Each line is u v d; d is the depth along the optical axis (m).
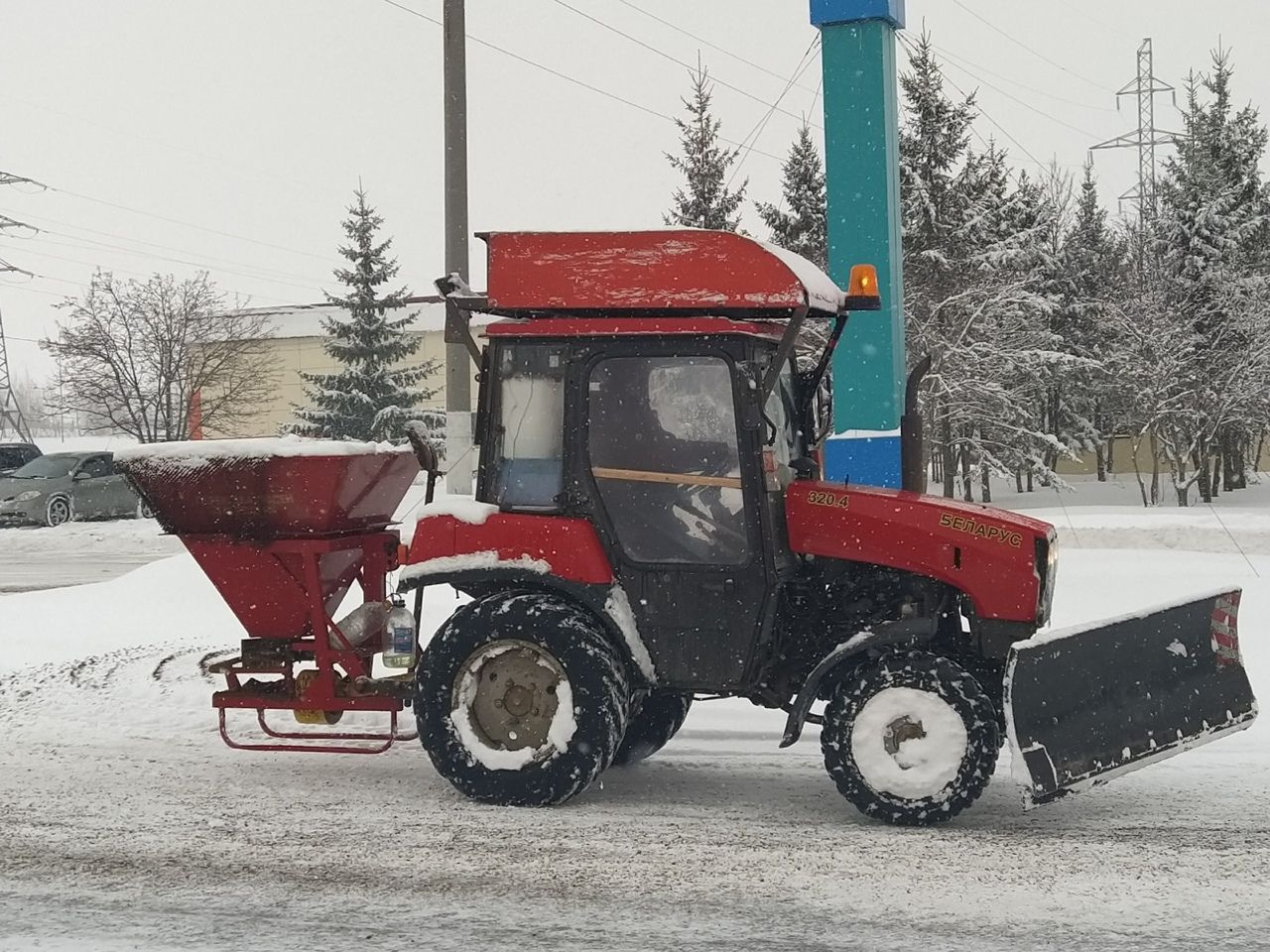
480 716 6.15
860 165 11.12
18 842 5.50
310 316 54.41
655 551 6.05
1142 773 6.73
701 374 6.02
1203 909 4.59
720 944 4.26
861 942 4.27
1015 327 28.56
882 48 11.07
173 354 36.28
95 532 23.97
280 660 6.84
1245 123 34.00
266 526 6.65
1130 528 15.16
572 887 4.88
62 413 39.66
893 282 11.09
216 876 5.03
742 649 6.00
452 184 12.34
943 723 5.69
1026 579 5.82
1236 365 29.45
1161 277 31.20
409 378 41.06
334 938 4.33
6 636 10.69
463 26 12.28
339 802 6.18
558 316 6.22
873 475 10.93
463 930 4.40
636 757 6.93
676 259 5.93
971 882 4.92
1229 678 5.56
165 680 8.84
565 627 6.01
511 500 6.22
